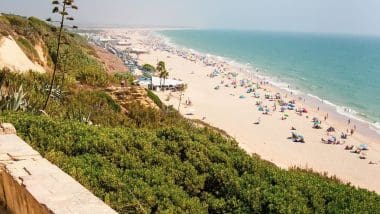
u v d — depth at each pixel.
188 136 14.84
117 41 195.62
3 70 25.42
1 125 9.73
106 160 11.56
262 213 10.91
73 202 5.80
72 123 13.85
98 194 9.09
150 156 12.63
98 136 12.95
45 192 6.12
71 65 48.59
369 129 63.38
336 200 11.98
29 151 8.10
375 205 12.17
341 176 43.00
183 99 73.06
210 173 12.56
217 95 80.56
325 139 55.31
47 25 66.12
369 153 51.28
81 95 28.16
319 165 45.75
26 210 6.44
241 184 11.99
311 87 103.00
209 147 14.53
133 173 11.06
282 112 69.38
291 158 47.06
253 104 74.31
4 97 18.48
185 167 12.44
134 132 14.73
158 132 15.16
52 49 51.91
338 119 68.69
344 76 130.00
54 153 10.55
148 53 149.25
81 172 9.73
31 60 42.59
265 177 13.02
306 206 11.26
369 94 97.06
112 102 29.33
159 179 11.06
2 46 34.75
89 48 92.81
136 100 32.00
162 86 77.38
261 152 47.94
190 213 9.98
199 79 99.38
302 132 58.56
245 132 56.41
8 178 6.95
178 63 128.88
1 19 49.53
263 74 123.12
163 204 9.74
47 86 26.66
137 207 8.99
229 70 123.62
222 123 60.12
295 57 192.62
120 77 40.50
